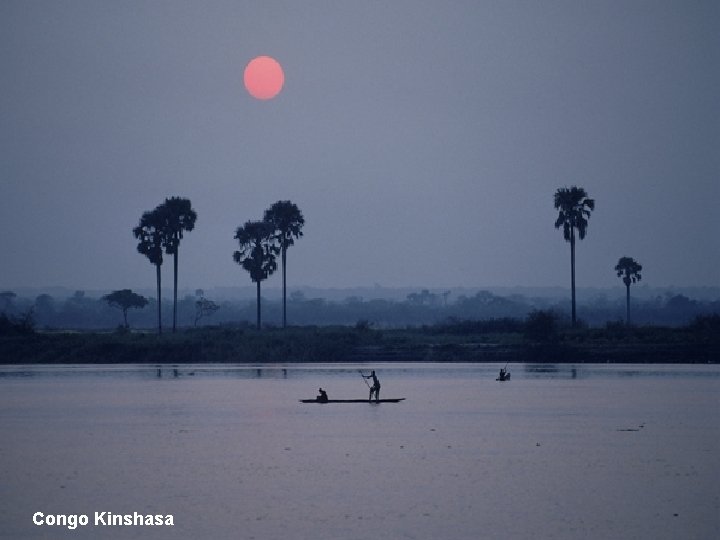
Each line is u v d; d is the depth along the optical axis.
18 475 97.81
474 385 196.25
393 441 118.62
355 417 143.62
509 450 111.44
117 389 193.25
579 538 73.31
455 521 78.00
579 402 162.25
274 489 89.88
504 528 75.94
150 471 99.50
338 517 79.31
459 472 97.75
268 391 185.62
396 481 93.25
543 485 91.12
